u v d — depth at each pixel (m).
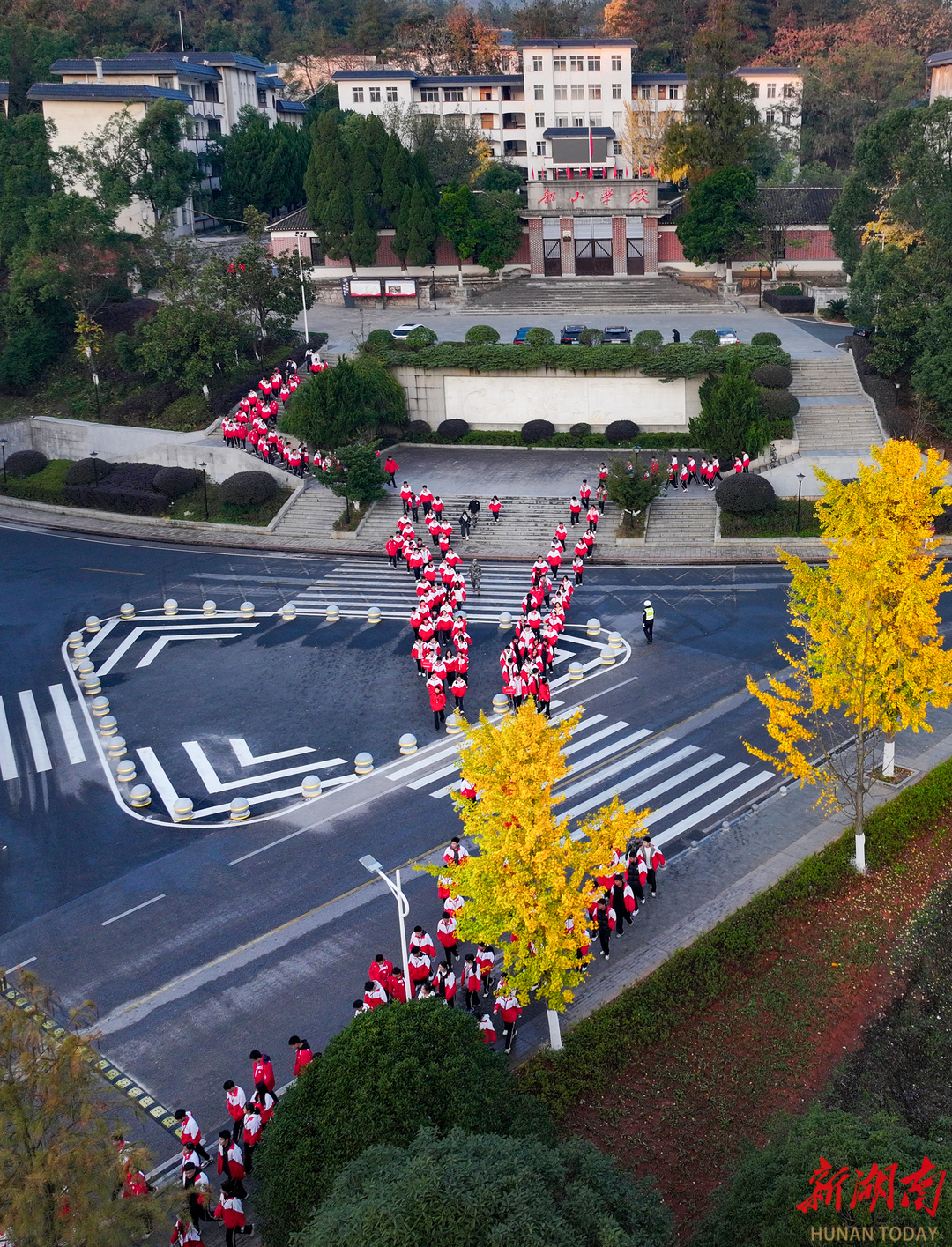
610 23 123.75
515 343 62.97
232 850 28.78
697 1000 22.39
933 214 54.12
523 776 19.19
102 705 36.34
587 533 47.56
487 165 94.25
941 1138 19.33
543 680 34.78
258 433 57.38
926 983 23.36
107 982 24.02
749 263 81.38
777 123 106.12
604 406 60.03
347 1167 15.70
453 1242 13.69
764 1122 19.64
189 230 92.56
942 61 92.06
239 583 47.66
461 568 47.56
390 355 60.91
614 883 24.69
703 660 38.00
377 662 39.38
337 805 30.56
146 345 62.03
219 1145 19.59
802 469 51.62
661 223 82.12
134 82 91.81
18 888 27.58
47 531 55.78
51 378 67.88
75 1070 14.69
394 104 107.06
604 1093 20.42
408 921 25.61
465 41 119.19
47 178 73.25
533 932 20.27
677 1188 18.42
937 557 45.94
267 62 136.75
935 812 28.89
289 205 100.06
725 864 27.20
